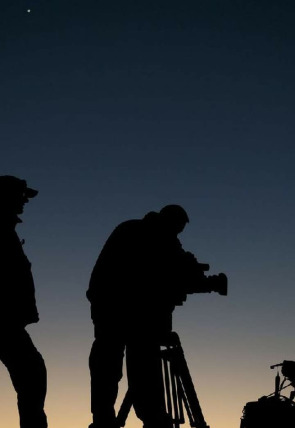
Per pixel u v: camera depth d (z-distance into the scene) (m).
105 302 6.13
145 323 6.09
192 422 6.09
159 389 6.07
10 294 5.27
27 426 5.22
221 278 6.23
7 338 5.25
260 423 6.07
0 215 5.43
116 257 6.19
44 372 5.32
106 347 6.09
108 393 6.08
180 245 6.36
